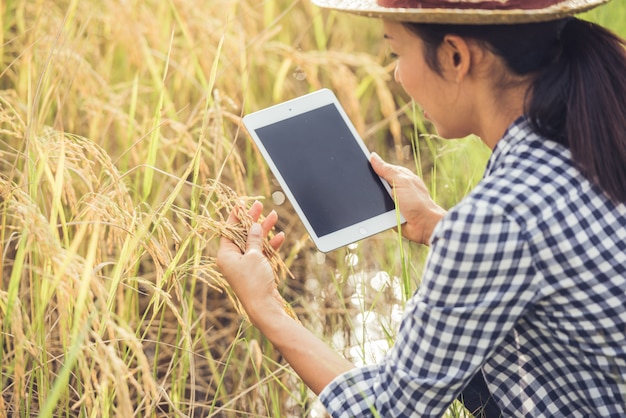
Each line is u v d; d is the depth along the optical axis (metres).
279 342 1.84
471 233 1.54
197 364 2.84
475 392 1.97
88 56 3.59
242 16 3.89
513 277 1.56
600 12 3.83
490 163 1.71
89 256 1.77
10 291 1.81
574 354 1.67
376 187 2.15
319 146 2.14
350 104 3.92
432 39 1.68
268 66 3.98
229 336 3.00
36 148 2.18
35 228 1.74
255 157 3.56
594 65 1.62
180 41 3.71
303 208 2.07
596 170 1.58
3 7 3.24
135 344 1.68
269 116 2.15
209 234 2.98
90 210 2.09
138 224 2.08
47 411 1.60
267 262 1.92
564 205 1.57
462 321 1.58
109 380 1.96
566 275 1.57
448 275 1.56
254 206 2.12
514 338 1.75
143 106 3.44
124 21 3.36
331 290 3.21
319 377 1.80
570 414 1.77
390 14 1.68
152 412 2.20
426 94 1.76
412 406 1.66
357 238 2.09
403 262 2.10
